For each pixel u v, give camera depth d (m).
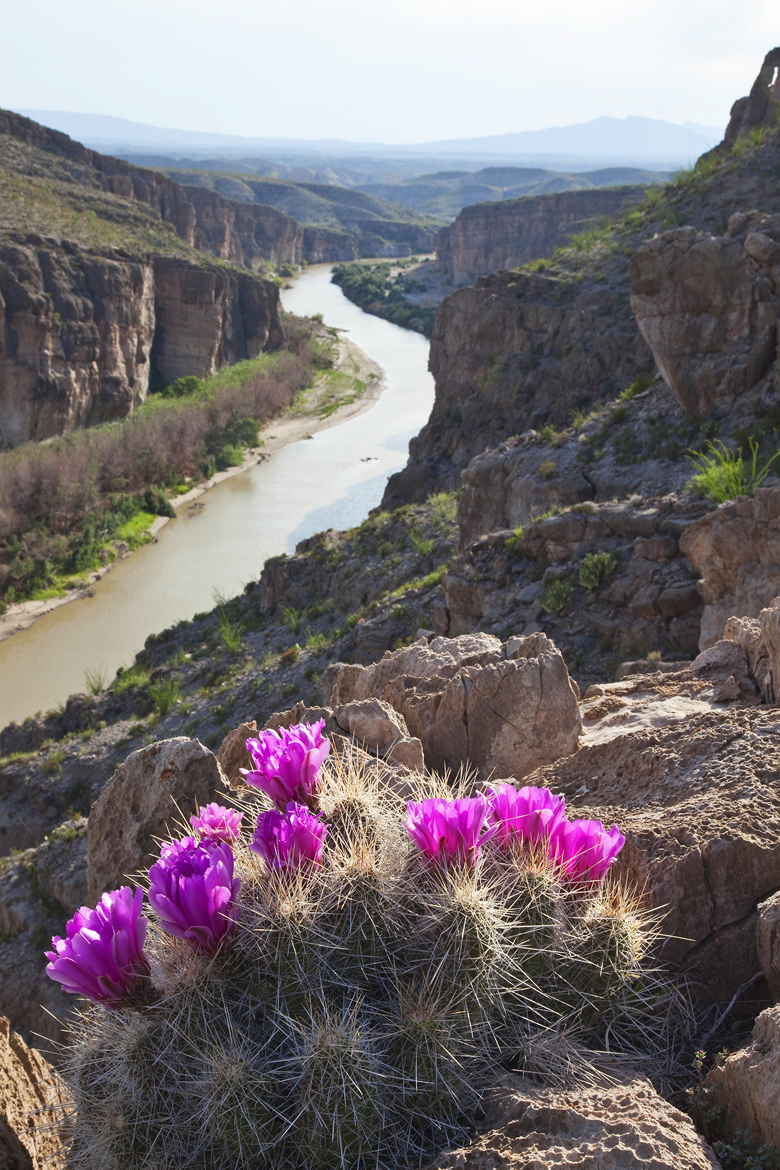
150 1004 2.48
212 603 54.03
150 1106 2.37
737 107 51.69
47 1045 15.44
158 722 28.89
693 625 16.25
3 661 47.53
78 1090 2.49
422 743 5.49
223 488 73.75
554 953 2.67
